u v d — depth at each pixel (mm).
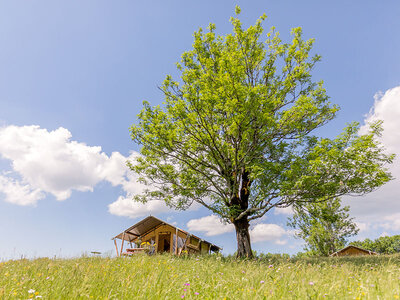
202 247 24062
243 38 15133
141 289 4039
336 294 3816
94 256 10727
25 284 4395
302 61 15531
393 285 4062
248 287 4293
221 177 15367
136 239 24188
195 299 3818
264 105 12594
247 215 14531
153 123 13352
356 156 11312
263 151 14469
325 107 14992
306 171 11836
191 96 12344
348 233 30719
